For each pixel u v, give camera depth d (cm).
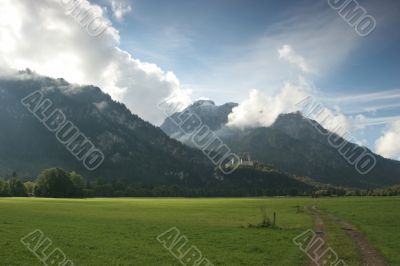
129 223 6656
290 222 7306
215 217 8306
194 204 13975
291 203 14138
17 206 9769
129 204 13225
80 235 5069
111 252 4078
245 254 4153
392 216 8150
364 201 13675
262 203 14650
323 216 8519
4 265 3447
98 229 5716
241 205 13225
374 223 7088
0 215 7094
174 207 11862
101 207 11081
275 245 4656
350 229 6228
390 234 5622
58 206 10606
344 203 12875
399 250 4428
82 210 9500
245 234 5506
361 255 4188
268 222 6488
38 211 8462
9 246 4162
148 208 11175
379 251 4378
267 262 3819
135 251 4169
